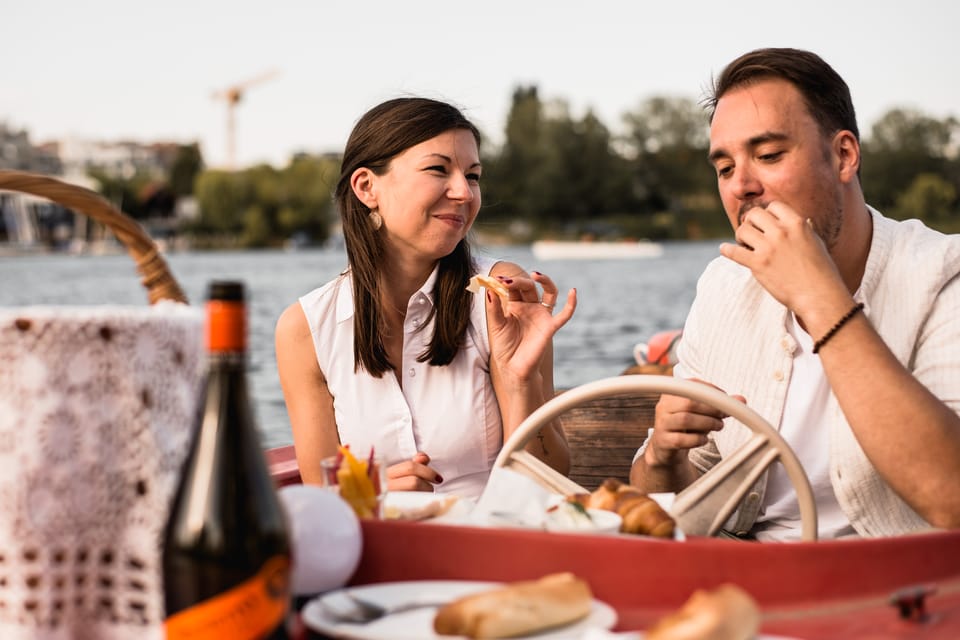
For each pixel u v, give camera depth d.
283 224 87.69
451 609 0.84
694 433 1.44
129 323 0.86
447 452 2.14
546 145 71.50
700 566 0.94
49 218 85.56
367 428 2.13
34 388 0.84
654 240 72.31
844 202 1.69
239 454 0.78
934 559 0.97
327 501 0.99
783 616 0.92
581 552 0.96
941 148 66.62
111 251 86.62
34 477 0.84
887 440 1.34
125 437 0.86
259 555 0.76
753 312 1.84
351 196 2.16
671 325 15.80
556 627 0.85
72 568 0.85
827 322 1.37
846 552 0.95
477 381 2.16
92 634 0.86
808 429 1.78
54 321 0.84
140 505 0.86
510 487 1.22
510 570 0.98
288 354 2.19
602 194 72.12
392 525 1.02
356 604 0.92
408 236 2.11
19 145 121.12
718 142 1.70
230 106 107.25
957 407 1.61
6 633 0.84
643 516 1.12
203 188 87.88
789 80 1.64
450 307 2.14
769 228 1.42
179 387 0.89
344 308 2.16
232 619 0.75
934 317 1.68
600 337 13.63
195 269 50.97
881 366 1.35
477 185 2.21
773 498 1.80
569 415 2.57
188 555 0.76
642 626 0.92
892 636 0.86
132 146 127.75
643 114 72.62
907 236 1.76
